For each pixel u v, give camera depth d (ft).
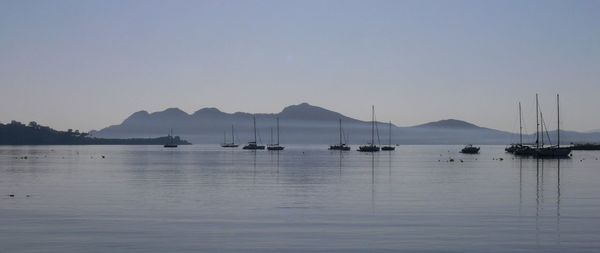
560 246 81.05
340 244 82.48
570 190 156.97
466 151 590.55
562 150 419.13
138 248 80.28
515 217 105.40
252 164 329.52
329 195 144.15
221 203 126.82
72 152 653.71
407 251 78.33
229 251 78.69
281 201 130.82
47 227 95.09
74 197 138.62
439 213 110.63
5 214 109.09
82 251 78.48
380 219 103.45
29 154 559.38
